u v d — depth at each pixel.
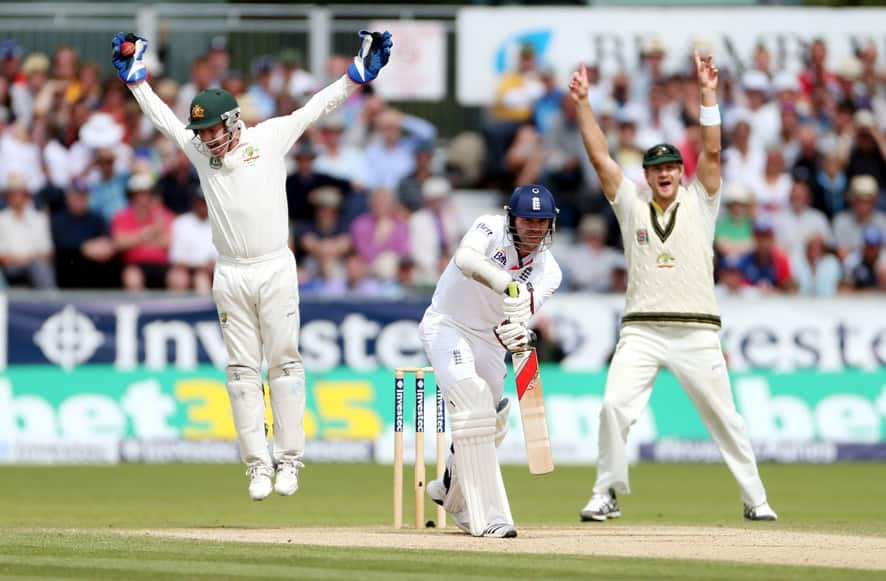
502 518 26.09
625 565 21.48
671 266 31.64
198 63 58.09
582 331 54.81
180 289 57.12
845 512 36.16
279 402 28.14
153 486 43.81
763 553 23.44
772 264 58.31
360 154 58.44
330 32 59.03
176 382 53.59
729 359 54.91
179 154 57.66
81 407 53.16
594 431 54.22
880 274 59.12
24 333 53.16
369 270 57.84
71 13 60.84
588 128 31.73
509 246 25.44
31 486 43.69
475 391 25.70
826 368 55.03
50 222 57.00
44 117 57.38
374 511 36.16
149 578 19.84
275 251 27.58
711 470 51.50
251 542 25.06
